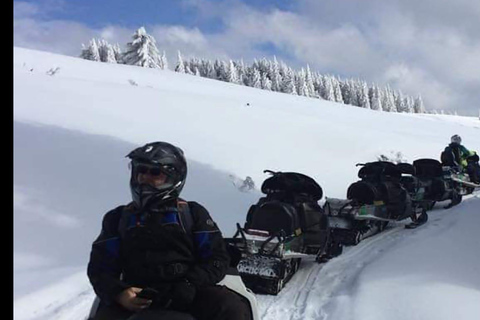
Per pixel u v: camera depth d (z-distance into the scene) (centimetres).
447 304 453
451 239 713
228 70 9825
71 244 605
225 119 1486
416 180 987
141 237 306
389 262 610
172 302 296
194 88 2723
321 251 634
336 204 766
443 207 1100
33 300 473
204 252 318
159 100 1606
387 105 11950
